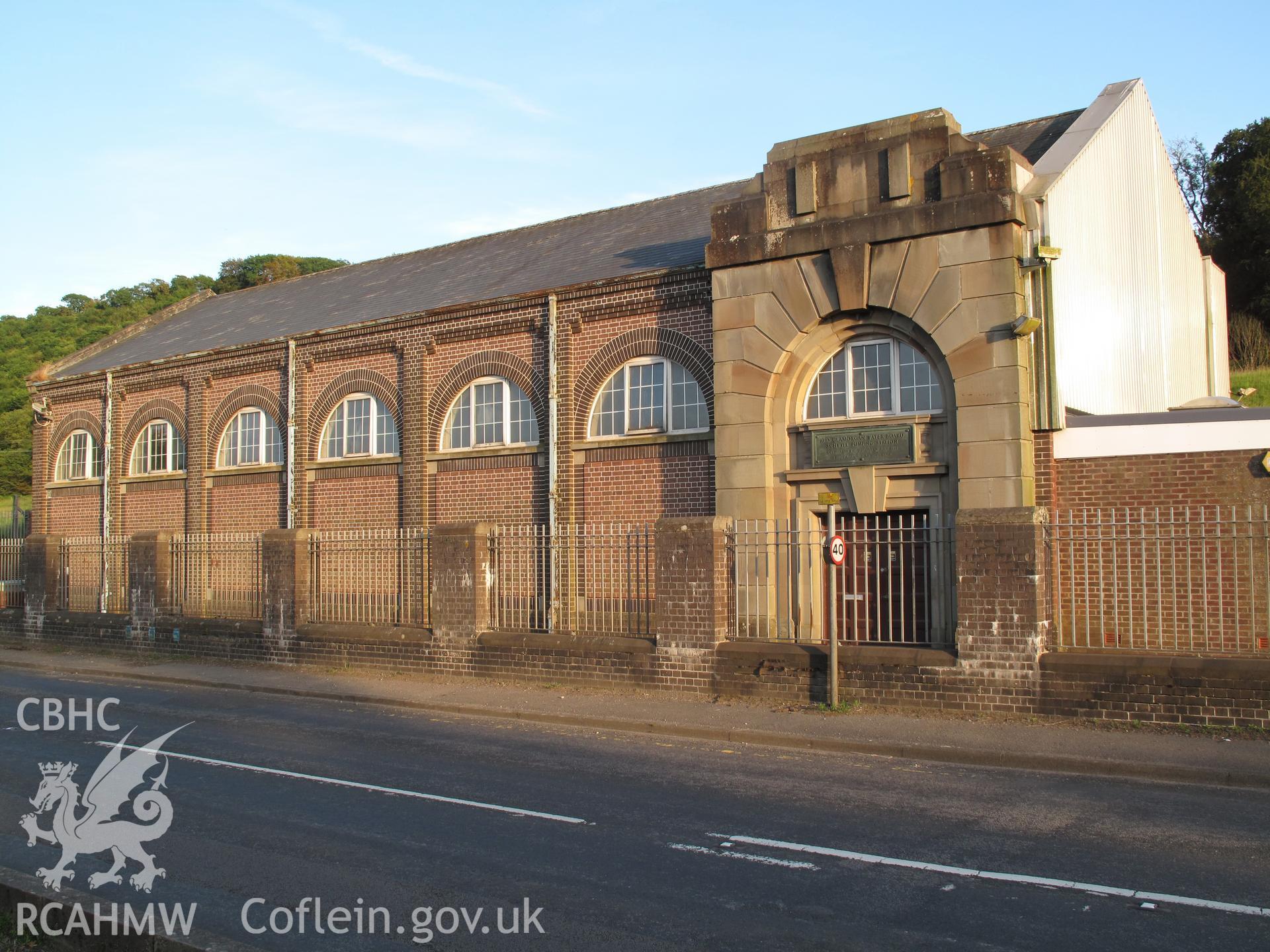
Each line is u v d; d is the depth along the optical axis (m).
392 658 16.80
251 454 25.48
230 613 19.73
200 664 19.14
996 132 20.97
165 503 27.34
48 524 30.69
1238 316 42.38
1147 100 20.53
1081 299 16.62
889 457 15.61
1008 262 14.56
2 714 14.08
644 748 11.40
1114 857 7.23
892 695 12.69
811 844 7.60
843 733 11.48
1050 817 8.31
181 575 20.36
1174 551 12.95
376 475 22.73
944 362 15.27
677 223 22.33
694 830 7.99
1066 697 11.70
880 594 15.80
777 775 9.96
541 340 20.17
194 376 26.48
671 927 5.98
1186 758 9.96
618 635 15.12
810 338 16.33
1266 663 10.77
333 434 23.75
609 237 23.17
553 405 19.64
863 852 7.39
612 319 19.20
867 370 16.14
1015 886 6.63
